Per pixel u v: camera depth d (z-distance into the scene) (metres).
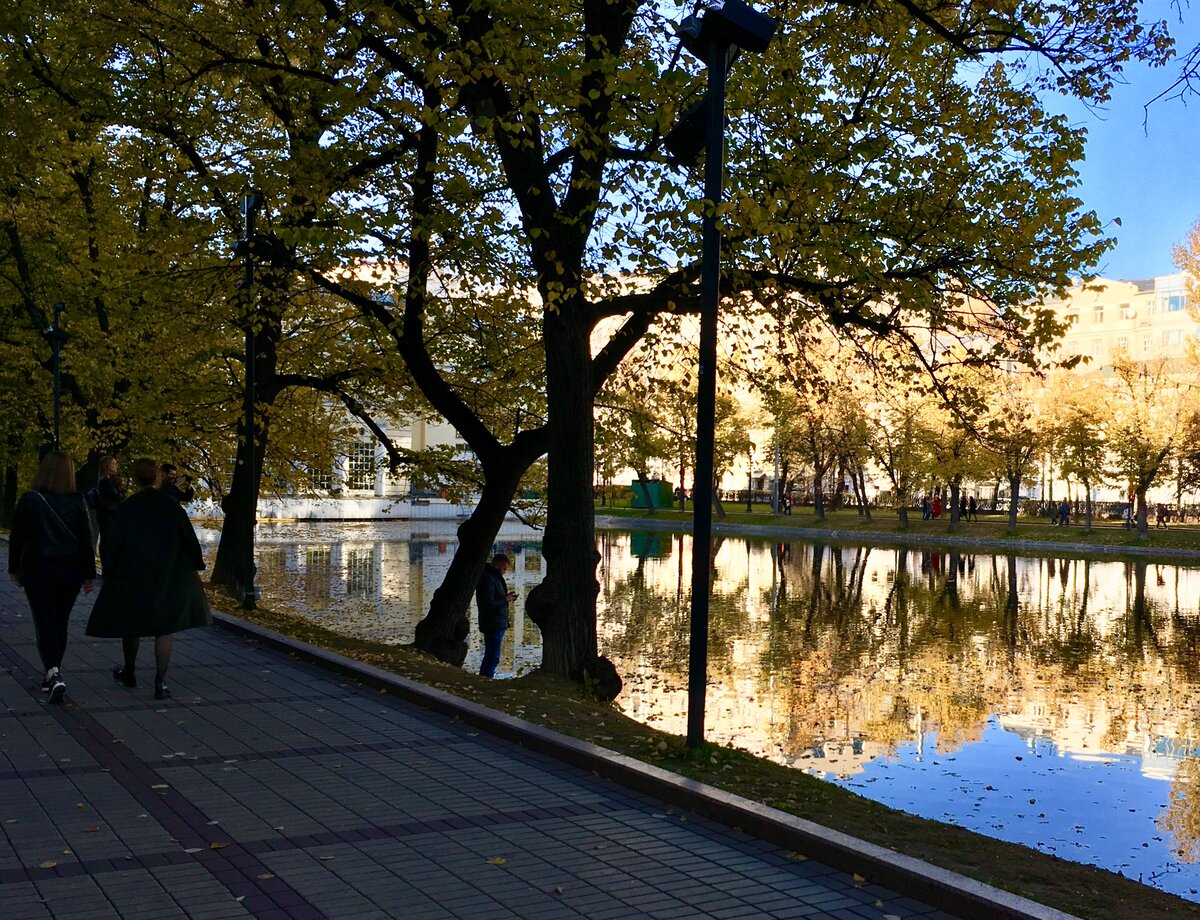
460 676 11.11
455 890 4.70
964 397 13.27
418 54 10.58
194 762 6.75
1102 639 21.58
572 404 12.16
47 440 27.84
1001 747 12.89
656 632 21.92
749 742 12.93
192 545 8.81
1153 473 49.72
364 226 10.51
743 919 4.48
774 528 61.06
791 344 15.34
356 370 18.66
